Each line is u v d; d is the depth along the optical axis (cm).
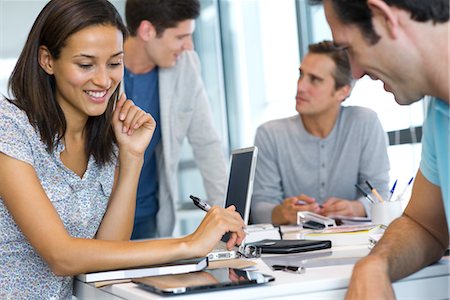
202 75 588
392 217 244
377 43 132
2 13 568
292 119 329
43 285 190
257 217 313
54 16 183
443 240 155
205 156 353
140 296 139
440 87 131
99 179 203
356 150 315
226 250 192
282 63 518
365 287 130
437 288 149
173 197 348
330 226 246
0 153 179
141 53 332
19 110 187
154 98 343
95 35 181
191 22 331
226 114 580
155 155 348
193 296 134
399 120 394
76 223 195
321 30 482
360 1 130
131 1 326
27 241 189
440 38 127
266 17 531
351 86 313
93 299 175
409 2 125
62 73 184
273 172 324
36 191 178
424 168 154
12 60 570
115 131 207
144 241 168
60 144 192
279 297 137
